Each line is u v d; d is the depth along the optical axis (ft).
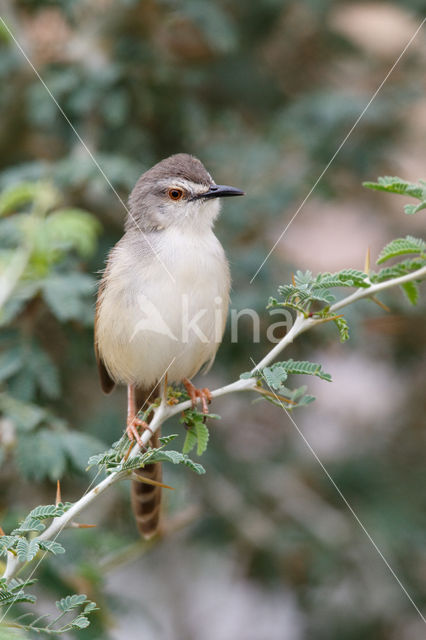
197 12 35.06
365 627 35.76
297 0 39.17
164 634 38.32
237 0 39.37
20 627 16.37
